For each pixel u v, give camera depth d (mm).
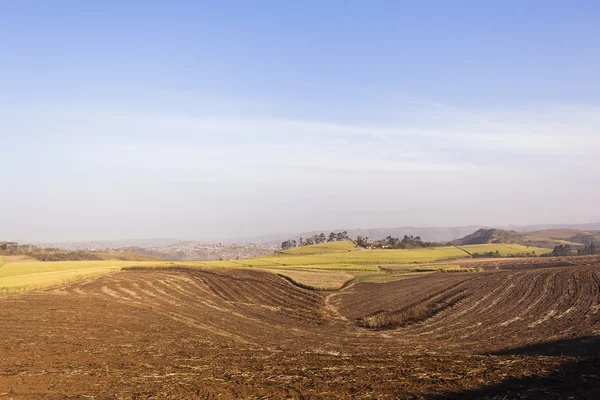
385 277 68500
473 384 13031
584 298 39000
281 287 55312
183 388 13664
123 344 21969
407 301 43750
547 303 37938
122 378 15023
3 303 36688
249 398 12461
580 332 25922
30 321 28469
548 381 12867
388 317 34719
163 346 21719
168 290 51188
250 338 25672
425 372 14852
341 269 80438
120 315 32188
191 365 17219
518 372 14156
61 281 54375
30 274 61281
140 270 75625
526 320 31438
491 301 40812
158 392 13242
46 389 13680
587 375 13078
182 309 37312
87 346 21250
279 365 16969
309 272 73438
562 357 16578
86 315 31484
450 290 50156
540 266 82812
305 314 37219
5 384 14227
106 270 70188
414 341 25906
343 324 33031
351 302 44531
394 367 15891
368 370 15500
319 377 14641
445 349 23109
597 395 10930
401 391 12625
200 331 27109
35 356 18875
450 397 11906
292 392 12930
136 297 44562
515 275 60031
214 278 64000
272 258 107938
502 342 24531
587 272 58625
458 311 37000
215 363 17578
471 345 24141
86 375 15461
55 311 32906
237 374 15398
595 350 20188
